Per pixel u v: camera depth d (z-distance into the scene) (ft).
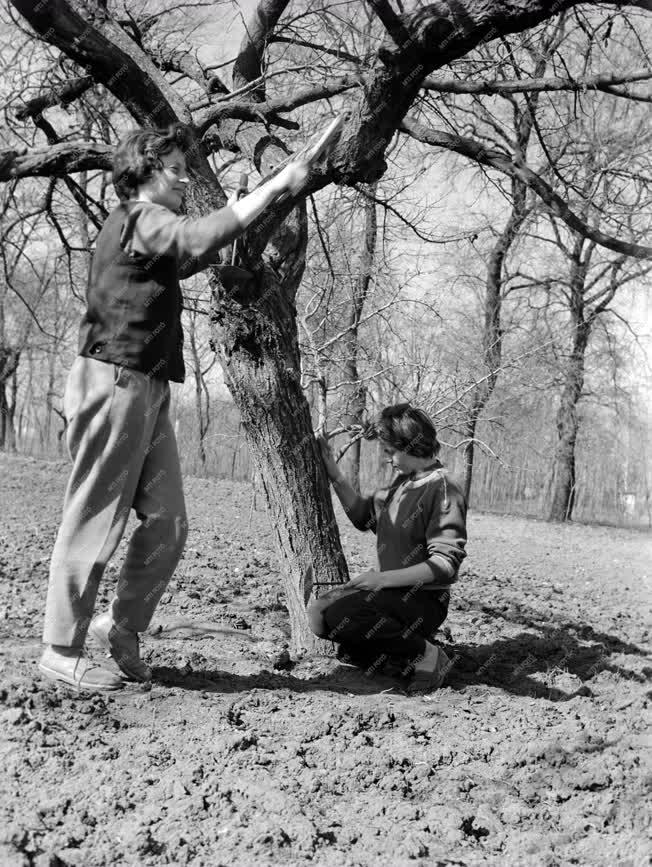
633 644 18.49
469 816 8.52
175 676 12.44
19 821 7.66
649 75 15.48
